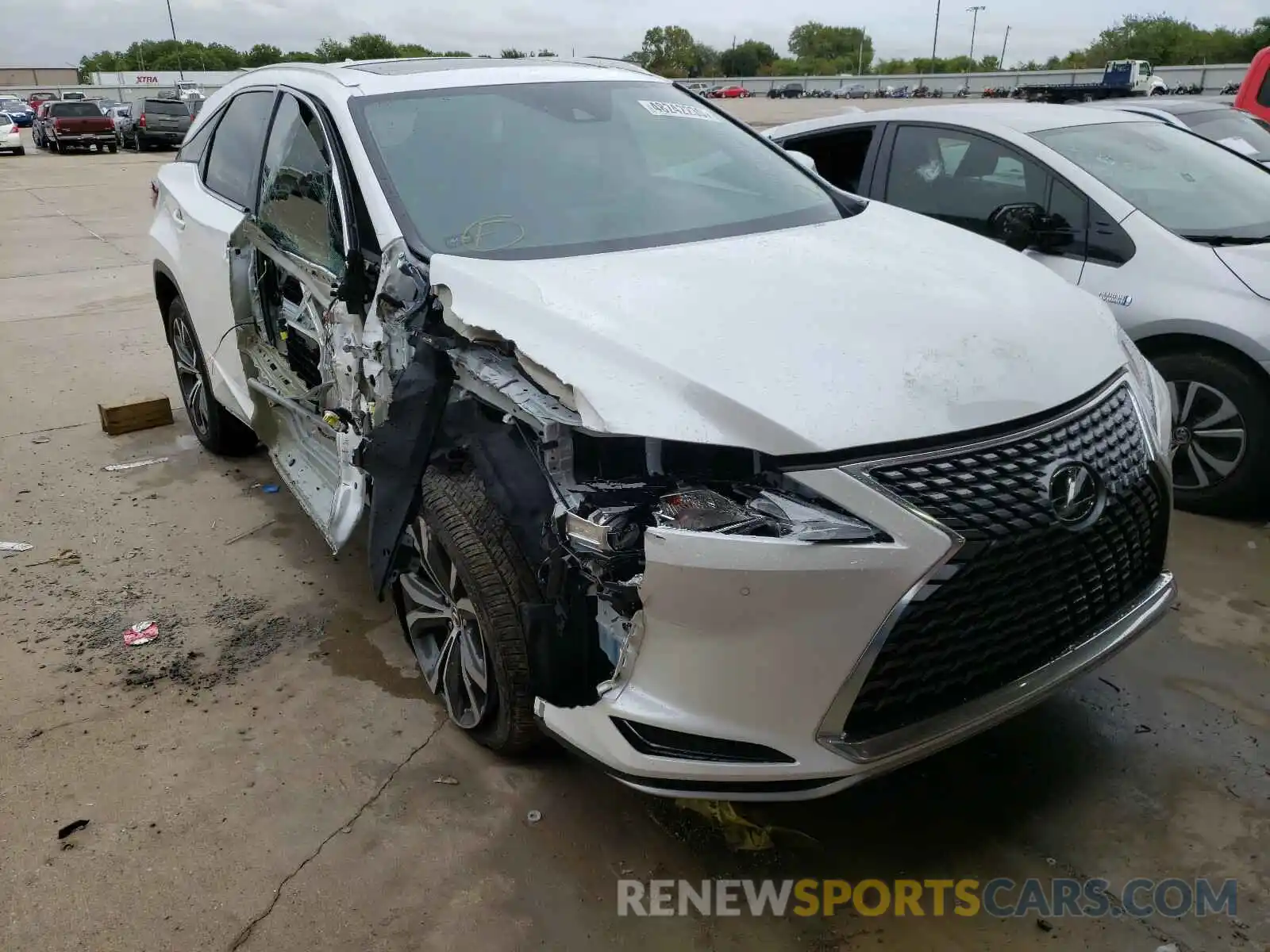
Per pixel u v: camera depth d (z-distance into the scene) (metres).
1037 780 2.68
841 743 2.10
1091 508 2.25
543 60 3.94
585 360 2.23
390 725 2.99
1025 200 4.63
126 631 3.51
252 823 2.60
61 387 6.40
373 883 2.40
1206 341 4.00
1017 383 2.23
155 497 4.66
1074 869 2.39
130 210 15.59
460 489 2.52
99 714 3.06
